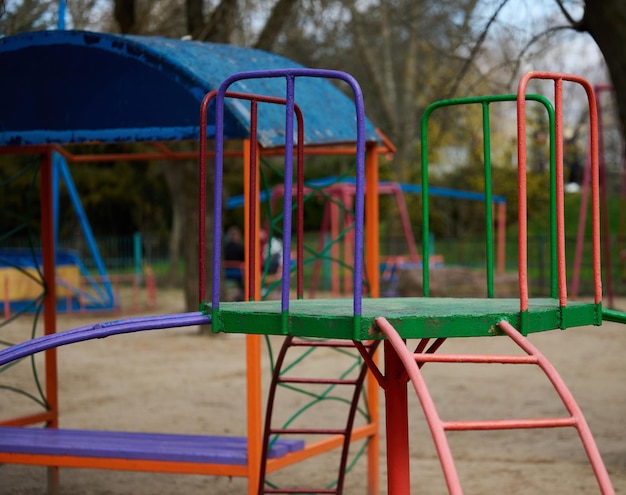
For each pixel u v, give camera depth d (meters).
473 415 8.93
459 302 4.15
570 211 37.47
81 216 20.12
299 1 16.14
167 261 30.42
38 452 5.45
